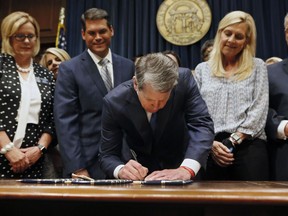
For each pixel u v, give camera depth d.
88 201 0.80
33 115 1.93
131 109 1.44
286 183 1.15
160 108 1.32
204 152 1.42
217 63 1.95
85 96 1.95
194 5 4.19
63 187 0.90
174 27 4.20
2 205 0.88
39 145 1.90
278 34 4.02
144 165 1.60
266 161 1.78
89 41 2.06
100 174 1.85
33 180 1.16
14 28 1.98
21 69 2.00
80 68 2.00
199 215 0.83
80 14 4.45
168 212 0.85
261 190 0.82
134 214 0.86
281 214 0.77
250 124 1.76
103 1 4.44
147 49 4.25
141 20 4.32
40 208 0.88
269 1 4.11
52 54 2.65
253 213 0.78
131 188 0.87
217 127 1.82
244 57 1.92
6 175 1.84
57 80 1.98
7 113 1.87
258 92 1.83
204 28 4.13
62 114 1.89
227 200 0.75
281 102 1.87
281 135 1.78
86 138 1.91
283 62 1.97
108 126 1.50
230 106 1.83
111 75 2.04
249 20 1.93
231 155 1.71
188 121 1.55
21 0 4.75
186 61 4.14
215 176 1.82
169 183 1.06
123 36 4.30
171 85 1.21
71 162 1.80
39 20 4.66
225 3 4.15
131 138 1.56
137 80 1.26
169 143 1.59
